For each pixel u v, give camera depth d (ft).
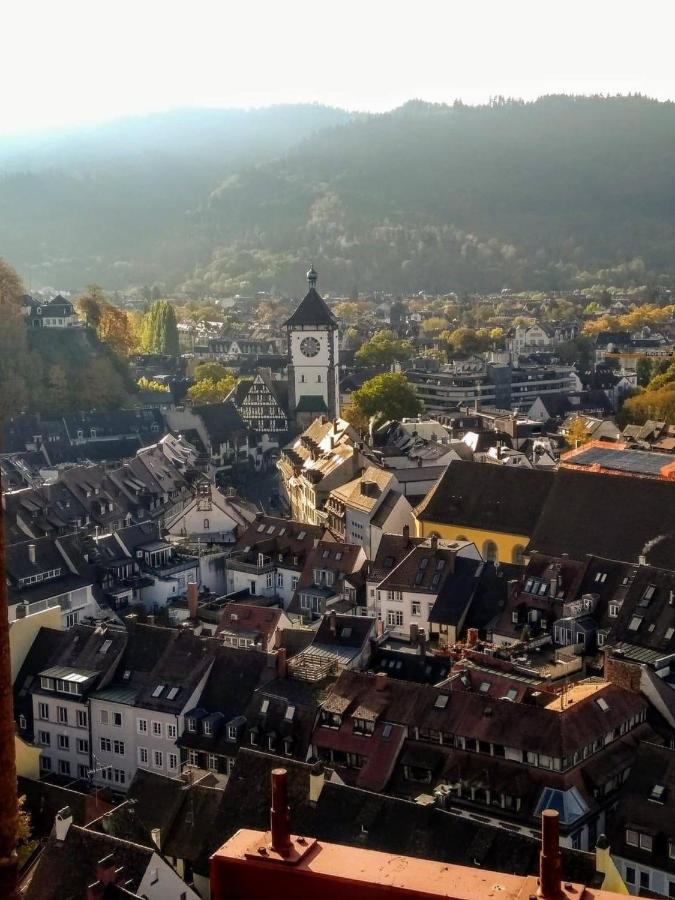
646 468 648.79
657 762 300.20
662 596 403.34
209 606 514.68
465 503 555.28
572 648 408.05
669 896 284.00
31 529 592.60
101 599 522.47
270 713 358.64
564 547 501.97
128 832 275.18
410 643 424.46
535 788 307.58
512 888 94.53
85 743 395.14
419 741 331.36
